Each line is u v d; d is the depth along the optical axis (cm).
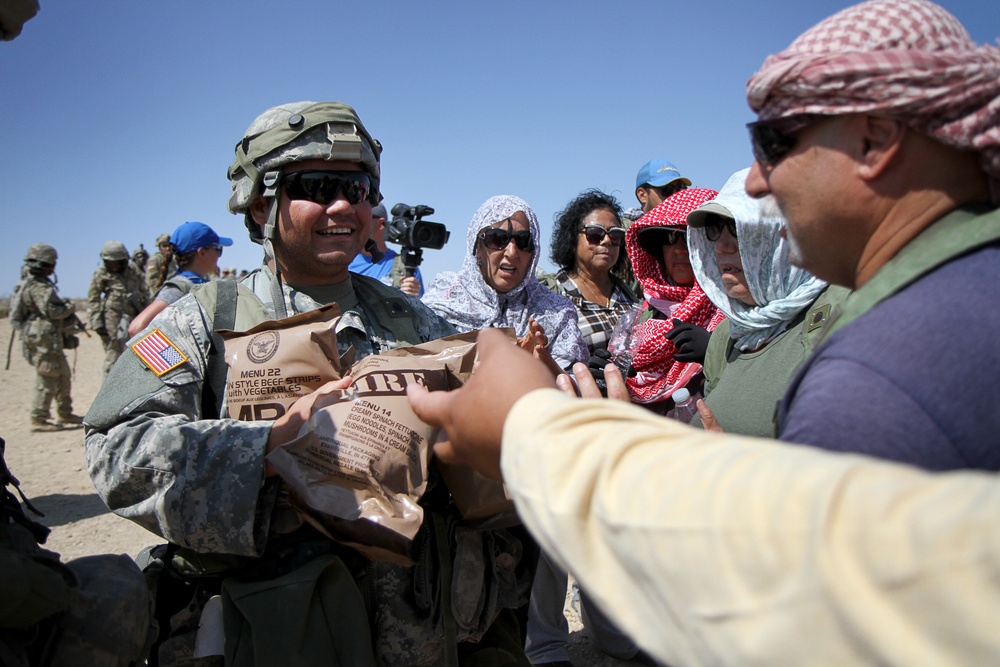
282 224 197
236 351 173
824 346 81
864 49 84
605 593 58
